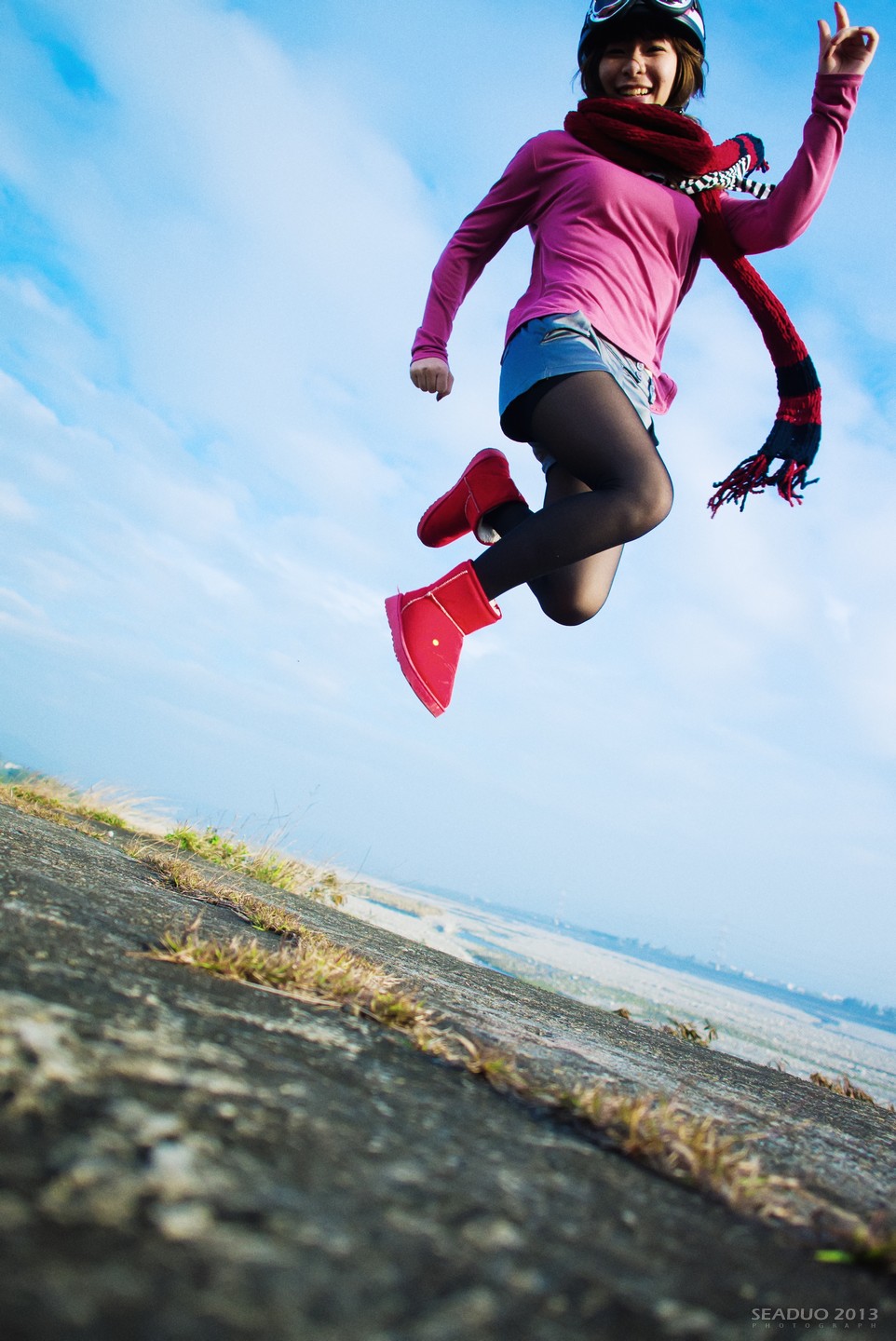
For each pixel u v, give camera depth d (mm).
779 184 2064
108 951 1025
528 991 2668
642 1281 523
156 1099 588
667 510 1782
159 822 4805
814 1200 837
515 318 2041
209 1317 375
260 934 1727
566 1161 732
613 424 1765
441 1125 733
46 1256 389
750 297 2199
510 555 1814
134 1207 447
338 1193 528
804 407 2277
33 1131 497
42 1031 648
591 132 2064
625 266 1978
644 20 2082
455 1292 450
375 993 1251
